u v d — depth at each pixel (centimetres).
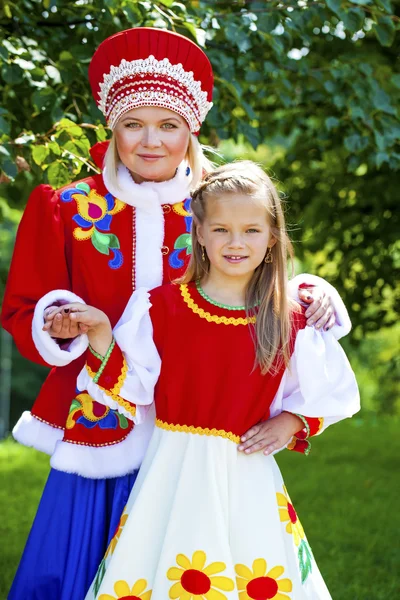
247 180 266
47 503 284
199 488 257
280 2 436
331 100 520
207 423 263
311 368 271
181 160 287
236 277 271
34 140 363
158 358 268
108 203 290
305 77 514
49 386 288
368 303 781
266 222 267
